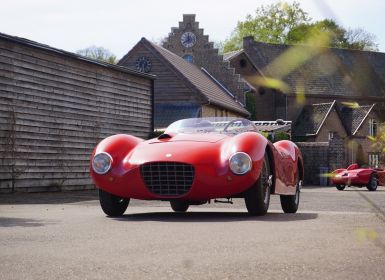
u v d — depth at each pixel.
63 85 15.78
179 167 5.86
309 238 3.66
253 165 5.82
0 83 13.44
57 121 15.51
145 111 20.05
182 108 31.97
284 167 6.95
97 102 17.38
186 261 2.63
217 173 5.80
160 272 2.30
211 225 4.84
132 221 5.40
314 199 12.91
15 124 13.91
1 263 2.68
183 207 7.78
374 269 2.26
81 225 4.94
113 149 6.20
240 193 6.00
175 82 32.19
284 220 5.39
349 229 4.30
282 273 2.20
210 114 32.97
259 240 3.58
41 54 14.87
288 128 23.09
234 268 2.37
